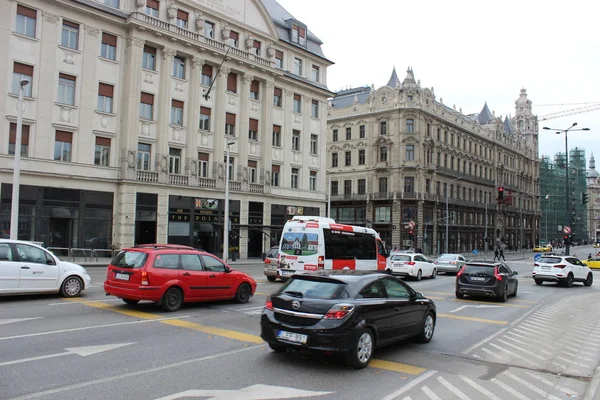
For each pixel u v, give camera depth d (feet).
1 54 87.92
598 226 465.47
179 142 113.39
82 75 98.63
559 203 376.07
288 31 145.18
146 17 105.70
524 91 359.87
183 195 112.78
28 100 91.09
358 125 228.22
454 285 77.82
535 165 354.13
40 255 43.75
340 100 248.93
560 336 35.68
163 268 39.83
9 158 88.58
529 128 353.51
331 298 24.61
